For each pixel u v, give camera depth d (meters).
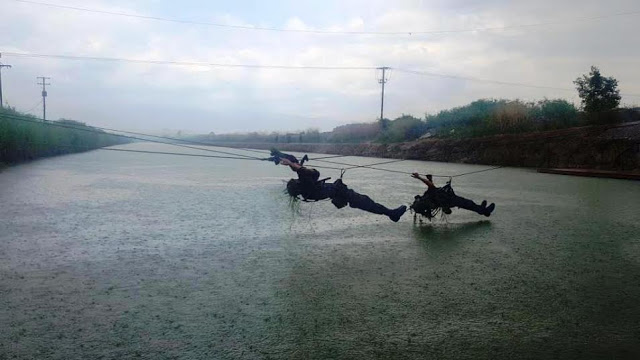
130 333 6.06
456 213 15.16
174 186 22.53
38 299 7.28
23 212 14.75
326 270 8.88
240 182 24.72
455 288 7.83
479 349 5.65
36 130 39.56
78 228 12.52
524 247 10.62
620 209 15.74
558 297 7.39
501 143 37.75
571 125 37.22
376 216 14.62
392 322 6.43
